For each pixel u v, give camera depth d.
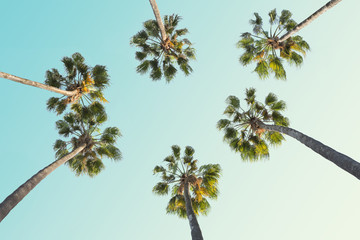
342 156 9.05
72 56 15.11
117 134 17.14
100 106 16.12
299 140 12.16
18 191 8.90
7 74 9.53
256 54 16.92
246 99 17.53
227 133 17.27
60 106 14.99
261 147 17.09
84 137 16.23
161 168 17.91
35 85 10.81
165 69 16.28
